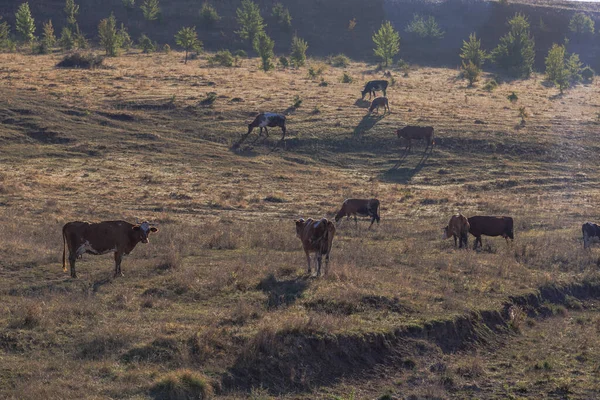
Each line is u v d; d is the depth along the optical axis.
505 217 24.88
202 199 35.00
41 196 33.41
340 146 48.88
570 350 15.40
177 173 41.00
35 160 41.69
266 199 35.72
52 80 61.19
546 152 48.44
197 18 113.69
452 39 114.00
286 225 28.41
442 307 16.31
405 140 49.38
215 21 112.06
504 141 49.78
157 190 36.69
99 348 12.33
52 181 36.97
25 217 28.06
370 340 13.94
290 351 12.95
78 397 10.51
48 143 45.25
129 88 59.97
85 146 44.91
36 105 51.41
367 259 21.02
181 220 29.83
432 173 44.31
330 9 124.00
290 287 16.66
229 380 11.88
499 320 16.80
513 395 12.70
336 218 30.45
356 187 39.97
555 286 19.89
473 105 60.88
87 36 102.88
